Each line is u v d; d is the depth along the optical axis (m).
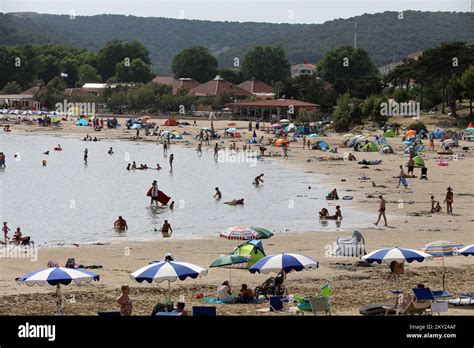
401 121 184.25
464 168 107.44
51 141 171.88
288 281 41.19
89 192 90.31
